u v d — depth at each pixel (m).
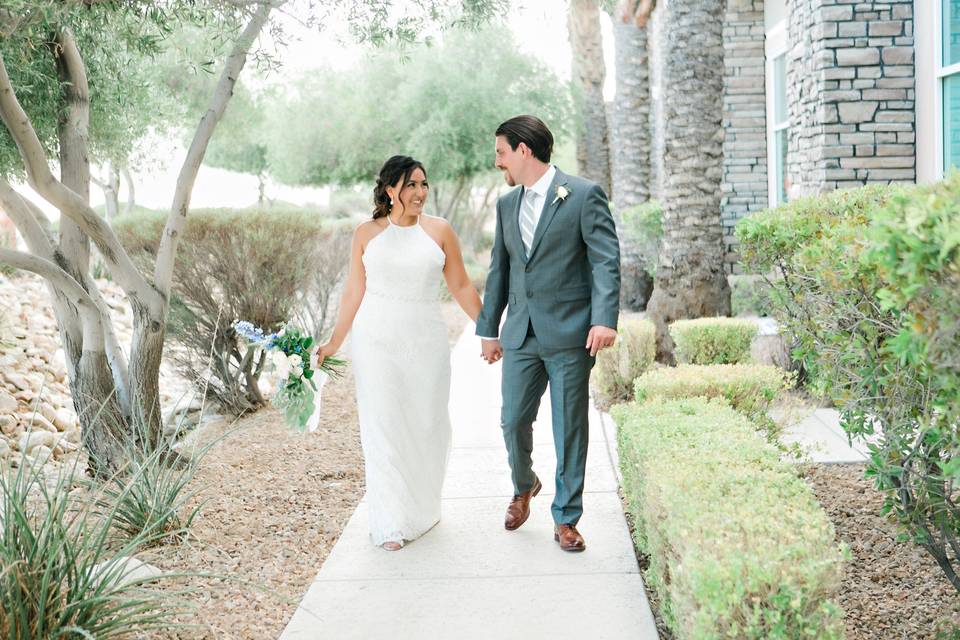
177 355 8.40
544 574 3.87
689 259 8.88
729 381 5.14
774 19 12.40
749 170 13.23
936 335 2.17
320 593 3.76
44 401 7.52
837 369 3.46
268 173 28.47
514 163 4.04
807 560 2.38
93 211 5.18
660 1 15.06
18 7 3.88
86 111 5.59
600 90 17.69
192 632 3.42
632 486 3.87
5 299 10.52
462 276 4.52
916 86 7.63
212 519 4.78
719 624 2.39
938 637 3.08
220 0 4.80
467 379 9.12
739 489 2.91
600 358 7.61
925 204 2.20
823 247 3.40
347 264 9.66
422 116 19.41
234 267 7.59
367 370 4.31
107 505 4.29
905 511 3.32
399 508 4.29
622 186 14.45
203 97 15.66
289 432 6.98
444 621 3.46
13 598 2.84
